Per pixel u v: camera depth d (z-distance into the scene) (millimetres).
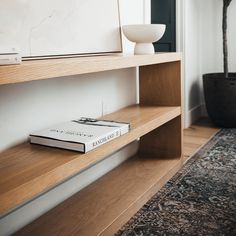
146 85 2141
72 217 1422
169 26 3053
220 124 3057
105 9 1732
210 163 2129
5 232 1278
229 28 3332
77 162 1145
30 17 1278
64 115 1570
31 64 951
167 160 2070
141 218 1471
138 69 2168
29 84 1354
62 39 1439
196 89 3396
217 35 3393
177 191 1729
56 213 1457
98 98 1813
